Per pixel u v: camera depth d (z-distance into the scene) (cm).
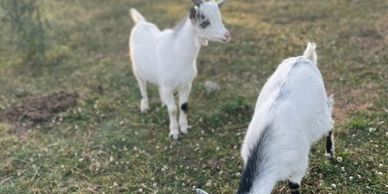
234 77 217
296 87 126
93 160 169
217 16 156
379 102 182
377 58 215
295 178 126
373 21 252
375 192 140
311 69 133
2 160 174
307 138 126
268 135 116
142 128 187
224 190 147
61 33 283
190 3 313
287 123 119
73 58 253
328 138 150
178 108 198
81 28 289
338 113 180
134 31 189
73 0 337
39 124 195
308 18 269
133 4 321
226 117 186
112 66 240
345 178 146
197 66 230
